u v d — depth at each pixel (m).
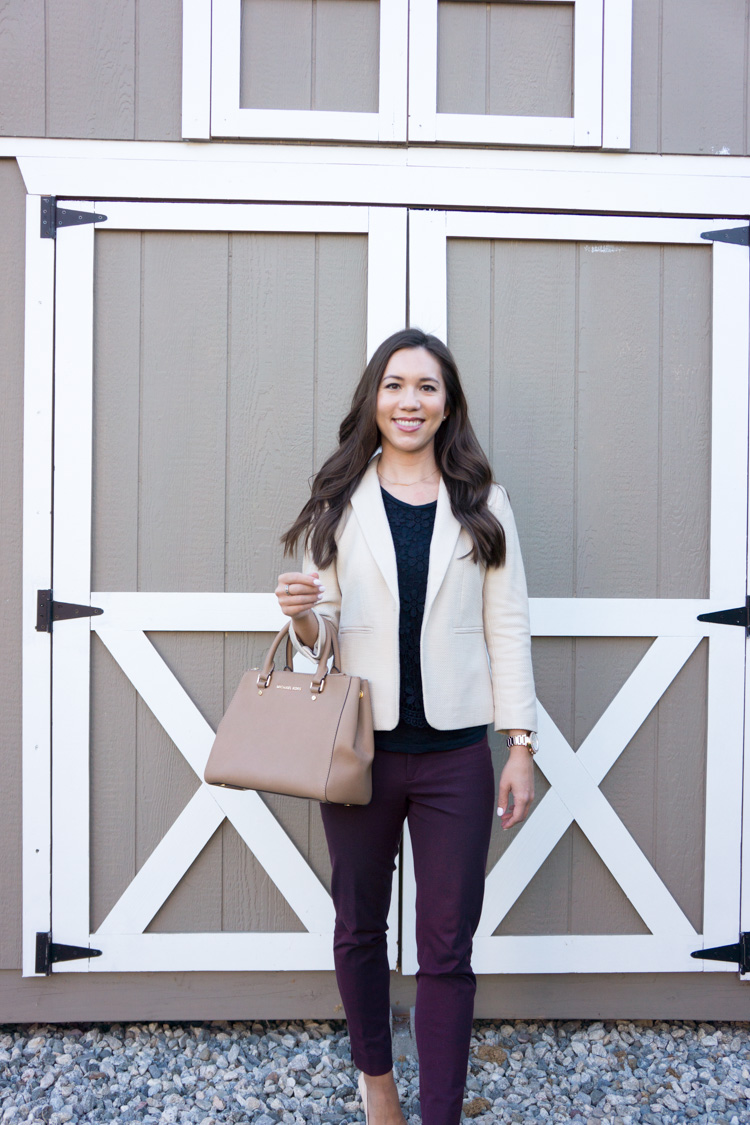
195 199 2.31
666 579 2.39
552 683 2.38
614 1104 2.10
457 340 2.36
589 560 2.39
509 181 2.34
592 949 2.37
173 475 2.34
